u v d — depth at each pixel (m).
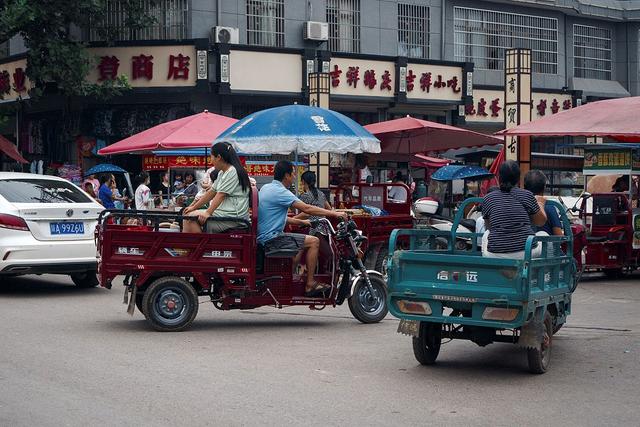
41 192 12.19
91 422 5.75
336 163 23.27
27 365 7.44
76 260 11.82
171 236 9.27
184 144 15.16
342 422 5.85
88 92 21.06
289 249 9.59
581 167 22.64
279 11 23.98
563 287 8.15
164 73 21.97
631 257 14.64
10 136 26.34
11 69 23.36
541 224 7.99
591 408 6.30
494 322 7.07
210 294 9.71
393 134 18.38
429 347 7.75
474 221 14.09
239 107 23.58
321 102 22.41
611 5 30.91
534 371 7.41
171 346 8.43
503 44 28.53
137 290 9.41
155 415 5.94
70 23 23.05
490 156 25.75
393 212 15.84
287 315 10.71
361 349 8.45
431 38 27.06
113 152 16.22
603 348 8.59
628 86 31.47
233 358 7.89
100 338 8.78
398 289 7.44
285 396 6.52
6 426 5.64
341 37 25.25
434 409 6.24
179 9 22.70
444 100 25.86
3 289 12.72
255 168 19.78
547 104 28.72
